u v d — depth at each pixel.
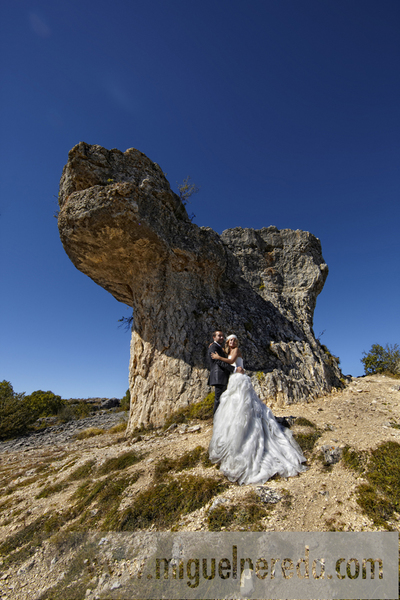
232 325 10.07
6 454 11.68
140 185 9.13
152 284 10.16
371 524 3.41
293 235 13.55
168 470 5.28
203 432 6.87
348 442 5.04
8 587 3.83
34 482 6.83
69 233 9.06
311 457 4.89
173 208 10.44
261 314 11.05
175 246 9.94
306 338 10.88
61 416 21.97
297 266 12.95
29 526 4.98
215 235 11.85
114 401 30.78
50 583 3.75
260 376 8.55
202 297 10.57
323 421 6.15
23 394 20.02
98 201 8.34
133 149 9.47
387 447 4.71
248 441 4.76
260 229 13.91
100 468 6.22
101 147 8.94
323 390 8.81
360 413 6.58
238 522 3.71
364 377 12.32
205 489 4.38
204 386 8.70
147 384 9.29
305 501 3.90
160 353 9.51
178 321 9.77
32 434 17.80
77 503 5.22
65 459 7.93
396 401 7.39
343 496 3.91
